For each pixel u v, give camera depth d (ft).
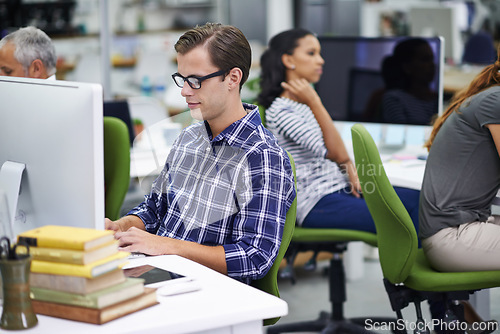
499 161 6.69
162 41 18.94
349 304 10.07
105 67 18.04
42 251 3.67
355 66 10.36
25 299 3.55
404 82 10.08
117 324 3.57
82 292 3.57
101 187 4.09
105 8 17.80
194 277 4.33
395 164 9.02
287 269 8.84
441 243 6.68
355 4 21.31
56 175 4.22
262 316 3.80
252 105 5.54
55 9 17.48
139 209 6.06
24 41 7.66
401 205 6.48
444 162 6.86
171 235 5.55
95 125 4.00
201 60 5.14
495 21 20.26
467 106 6.75
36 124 4.28
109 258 3.67
